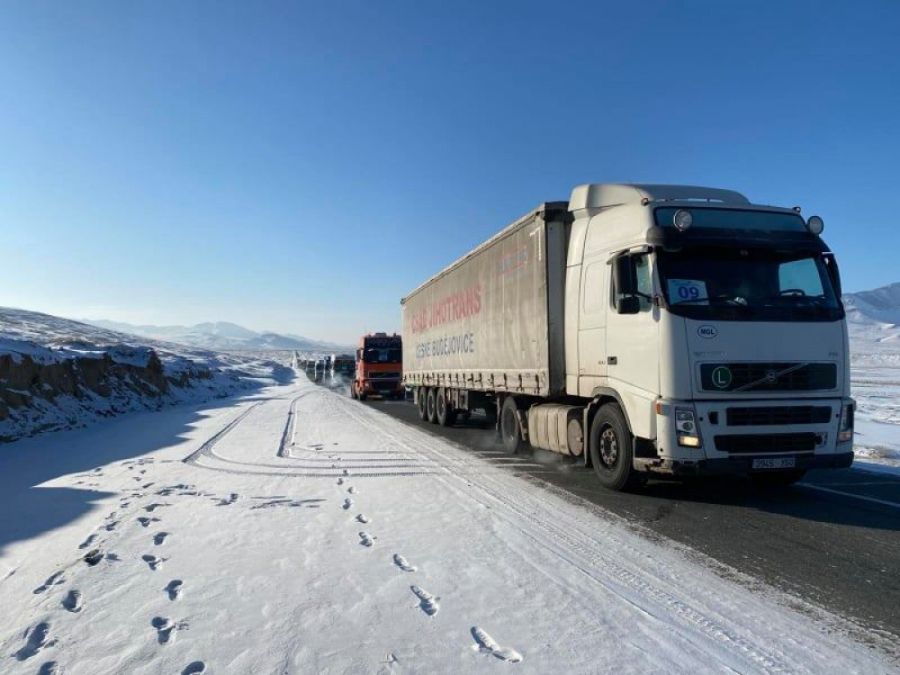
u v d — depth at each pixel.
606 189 9.56
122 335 93.56
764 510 7.73
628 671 3.67
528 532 6.66
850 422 7.70
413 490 8.93
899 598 4.86
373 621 4.39
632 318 8.07
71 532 6.88
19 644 4.11
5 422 15.05
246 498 8.48
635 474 8.36
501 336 12.43
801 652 3.93
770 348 7.52
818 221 8.09
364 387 33.47
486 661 3.79
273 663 3.79
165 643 4.09
